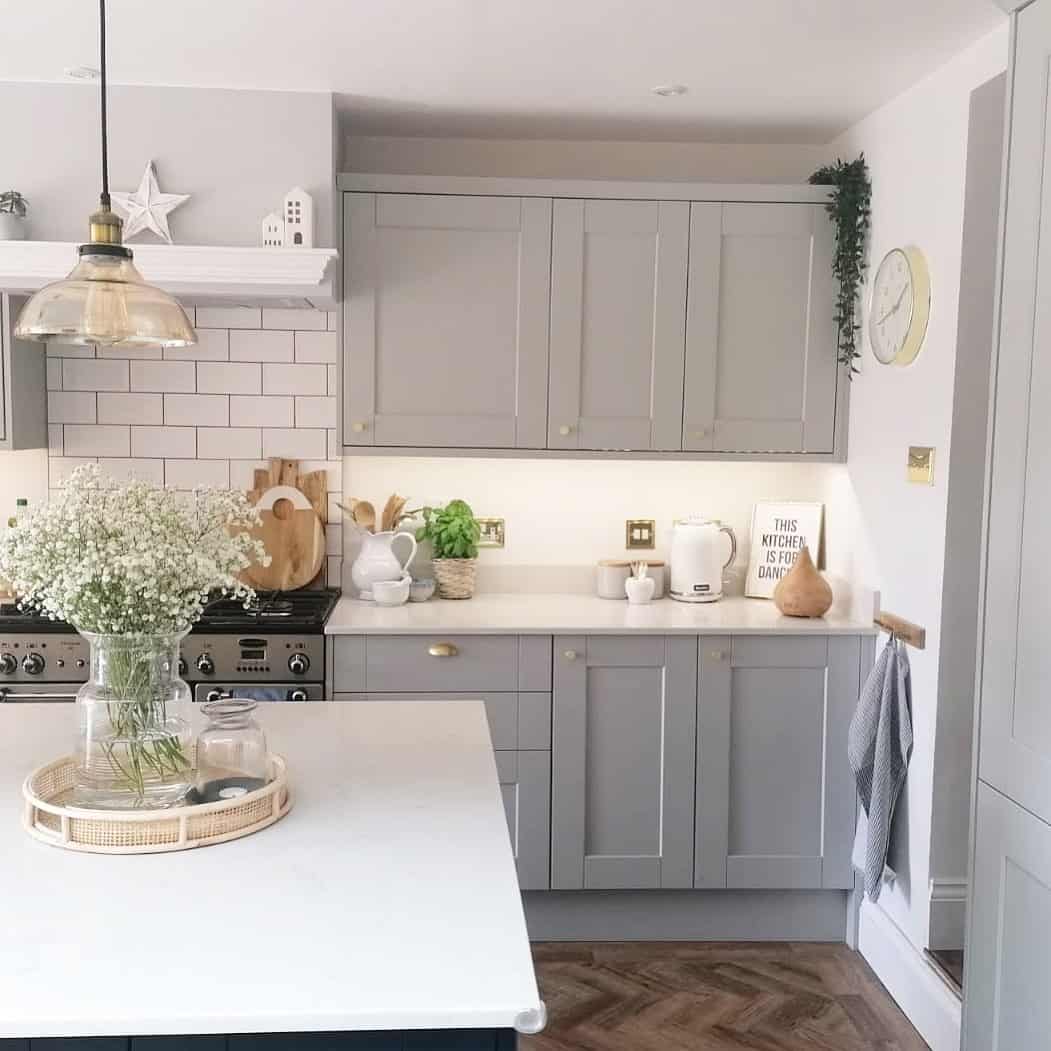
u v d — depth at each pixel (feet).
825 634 11.68
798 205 12.39
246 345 12.92
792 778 11.85
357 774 6.86
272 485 13.02
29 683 11.22
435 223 12.18
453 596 13.14
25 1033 4.03
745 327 12.48
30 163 11.12
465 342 12.37
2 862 5.48
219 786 6.01
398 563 13.01
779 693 11.78
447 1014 4.16
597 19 9.12
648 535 13.74
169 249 11.00
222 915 4.91
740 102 11.56
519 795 11.72
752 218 12.35
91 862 5.49
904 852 10.91
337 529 13.30
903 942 10.77
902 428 11.05
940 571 10.16
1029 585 7.13
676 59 10.16
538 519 13.67
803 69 10.41
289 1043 4.40
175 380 12.93
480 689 11.60
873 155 11.93
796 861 11.89
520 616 12.09
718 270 12.39
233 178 11.29
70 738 7.50
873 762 11.19
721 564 13.37
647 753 11.75
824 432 12.61
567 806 11.73
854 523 12.36
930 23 9.14
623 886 11.85
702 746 11.75
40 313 5.83
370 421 12.41
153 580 5.62
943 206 10.20
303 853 5.63
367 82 10.97
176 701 6.04
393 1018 4.15
